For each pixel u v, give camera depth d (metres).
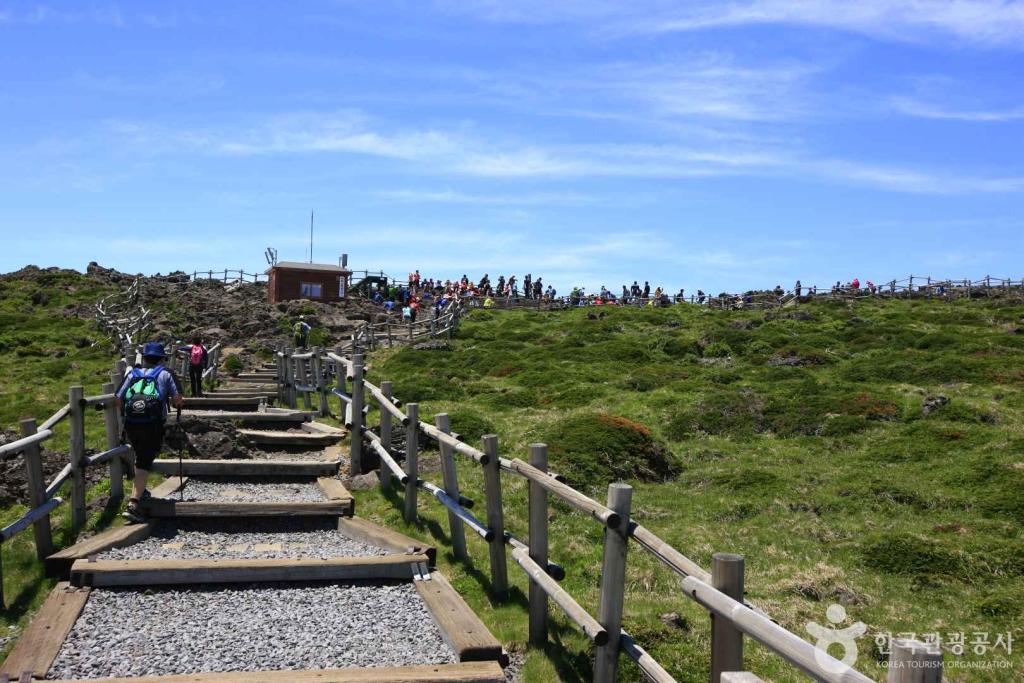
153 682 6.52
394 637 7.89
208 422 15.13
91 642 7.54
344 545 10.65
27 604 8.56
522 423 20.98
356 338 38.72
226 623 8.10
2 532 8.46
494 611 9.01
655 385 27.08
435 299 61.75
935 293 60.97
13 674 6.74
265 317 49.03
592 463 16.59
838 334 38.56
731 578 5.08
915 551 12.30
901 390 24.39
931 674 3.45
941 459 17.72
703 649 8.33
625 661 7.88
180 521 11.34
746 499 15.48
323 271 58.59
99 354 36.41
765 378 28.12
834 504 15.20
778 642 4.35
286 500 11.95
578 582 10.66
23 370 32.72
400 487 14.30
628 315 49.34
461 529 10.67
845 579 11.53
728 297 61.78
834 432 20.59
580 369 30.56
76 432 11.20
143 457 11.20
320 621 8.23
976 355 29.89
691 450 19.55
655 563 11.69
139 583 8.89
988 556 11.98
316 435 16.34
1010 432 19.08
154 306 55.75
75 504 11.10
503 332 43.06
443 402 24.75
